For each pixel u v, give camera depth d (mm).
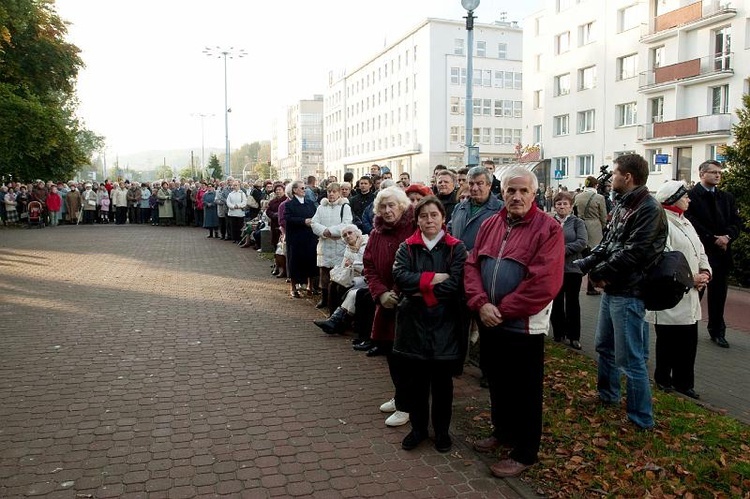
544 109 42375
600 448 4281
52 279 11430
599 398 5184
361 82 86500
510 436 4207
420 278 4102
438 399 4262
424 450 4281
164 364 6141
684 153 32031
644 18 34000
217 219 20094
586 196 8938
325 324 7336
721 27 29812
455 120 66438
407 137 71875
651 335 7750
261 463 4043
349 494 3664
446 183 6484
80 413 4852
